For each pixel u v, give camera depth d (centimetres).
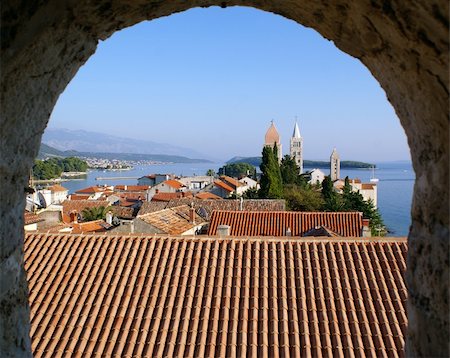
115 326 775
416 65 255
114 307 820
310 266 906
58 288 875
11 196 292
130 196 6475
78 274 913
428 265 265
